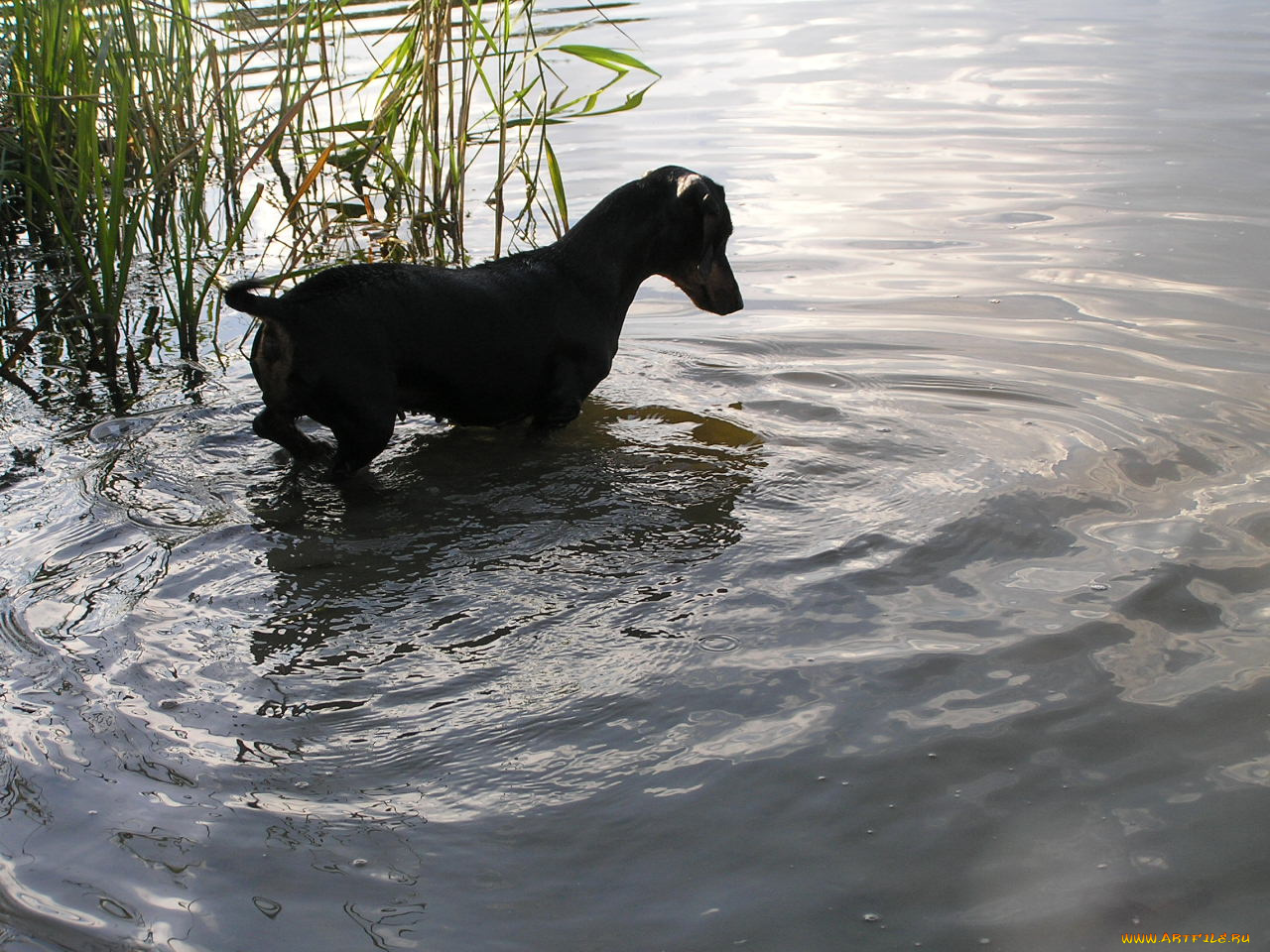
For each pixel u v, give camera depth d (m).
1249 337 5.54
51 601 3.61
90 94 5.95
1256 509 3.95
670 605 3.55
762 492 4.31
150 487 4.41
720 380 5.42
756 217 7.54
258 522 4.16
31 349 5.88
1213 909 2.33
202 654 3.34
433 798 2.74
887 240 7.11
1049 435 4.64
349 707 3.09
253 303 4.13
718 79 10.89
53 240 7.29
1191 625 3.32
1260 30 12.02
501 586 3.71
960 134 9.10
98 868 2.51
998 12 13.63
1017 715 2.95
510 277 4.81
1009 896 2.39
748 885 2.44
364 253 7.22
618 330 5.10
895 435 4.73
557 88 10.40
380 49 10.80
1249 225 7.02
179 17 6.42
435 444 4.89
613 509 4.23
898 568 3.71
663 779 2.77
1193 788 2.67
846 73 11.02
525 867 2.51
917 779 2.74
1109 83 10.32
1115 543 3.78
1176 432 4.58
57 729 2.99
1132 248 6.79
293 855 2.55
